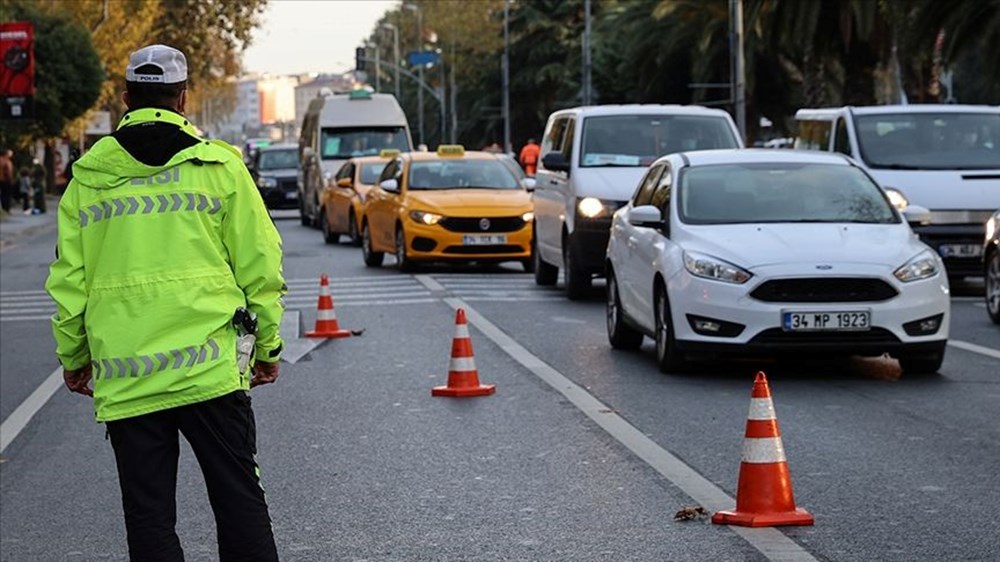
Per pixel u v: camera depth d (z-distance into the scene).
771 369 18.97
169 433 7.58
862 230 18.38
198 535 11.07
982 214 28.52
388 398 17.25
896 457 13.25
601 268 27.73
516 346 21.73
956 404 16.08
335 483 12.70
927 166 29.78
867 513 11.17
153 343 7.40
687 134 29.08
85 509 12.15
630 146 28.78
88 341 7.60
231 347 7.53
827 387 17.38
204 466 7.62
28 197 77.75
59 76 84.88
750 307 17.33
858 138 30.59
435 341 22.58
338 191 48.16
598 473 12.84
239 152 7.71
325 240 49.81
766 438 10.93
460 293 30.14
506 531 10.91
